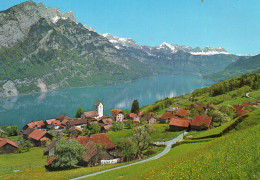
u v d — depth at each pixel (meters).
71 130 145.25
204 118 98.31
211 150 37.41
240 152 30.48
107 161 67.62
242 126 59.84
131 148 66.75
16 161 83.94
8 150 105.06
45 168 62.94
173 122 107.44
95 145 69.56
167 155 56.94
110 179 38.06
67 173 51.84
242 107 129.50
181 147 63.50
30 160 85.38
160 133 104.81
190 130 101.62
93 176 43.84
